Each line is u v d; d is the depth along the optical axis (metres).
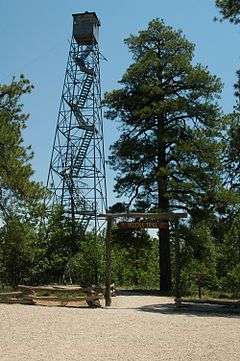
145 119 34.97
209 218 32.00
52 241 35.44
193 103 34.56
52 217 36.16
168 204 33.25
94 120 41.28
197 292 32.50
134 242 33.59
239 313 19.72
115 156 35.12
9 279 32.81
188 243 32.88
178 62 34.53
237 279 33.38
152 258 52.06
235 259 32.78
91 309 20.17
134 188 34.56
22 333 13.36
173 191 32.84
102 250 35.94
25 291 21.86
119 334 13.60
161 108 33.25
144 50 36.69
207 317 18.06
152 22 36.12
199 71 34.09
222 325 15.80
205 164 32.34
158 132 33.88
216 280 35.41
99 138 41.72
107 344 12.11
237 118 23.55
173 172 32.94
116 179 34.84
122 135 35.53
